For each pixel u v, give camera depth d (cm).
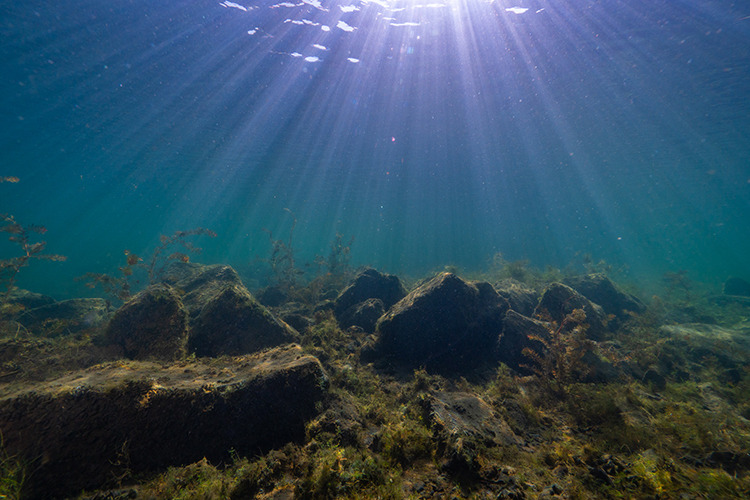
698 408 500
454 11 1295
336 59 1516
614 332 886
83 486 275
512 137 2333
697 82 1516
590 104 1798
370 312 862
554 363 587
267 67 1488
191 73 1460
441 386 536
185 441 318
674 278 1466
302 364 407
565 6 1155
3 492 246
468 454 312
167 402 328
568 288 858
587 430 436
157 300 589
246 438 335
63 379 362
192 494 258
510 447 365
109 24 1161
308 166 3019
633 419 450
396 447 333
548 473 321
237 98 1688
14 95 1599
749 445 386
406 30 1391
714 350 731
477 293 737
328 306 999
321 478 262
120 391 323
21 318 772
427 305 675
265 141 2278
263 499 261
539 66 1497
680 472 317
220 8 1156
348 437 348
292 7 1224
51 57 1309
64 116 1853
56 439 284
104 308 912
